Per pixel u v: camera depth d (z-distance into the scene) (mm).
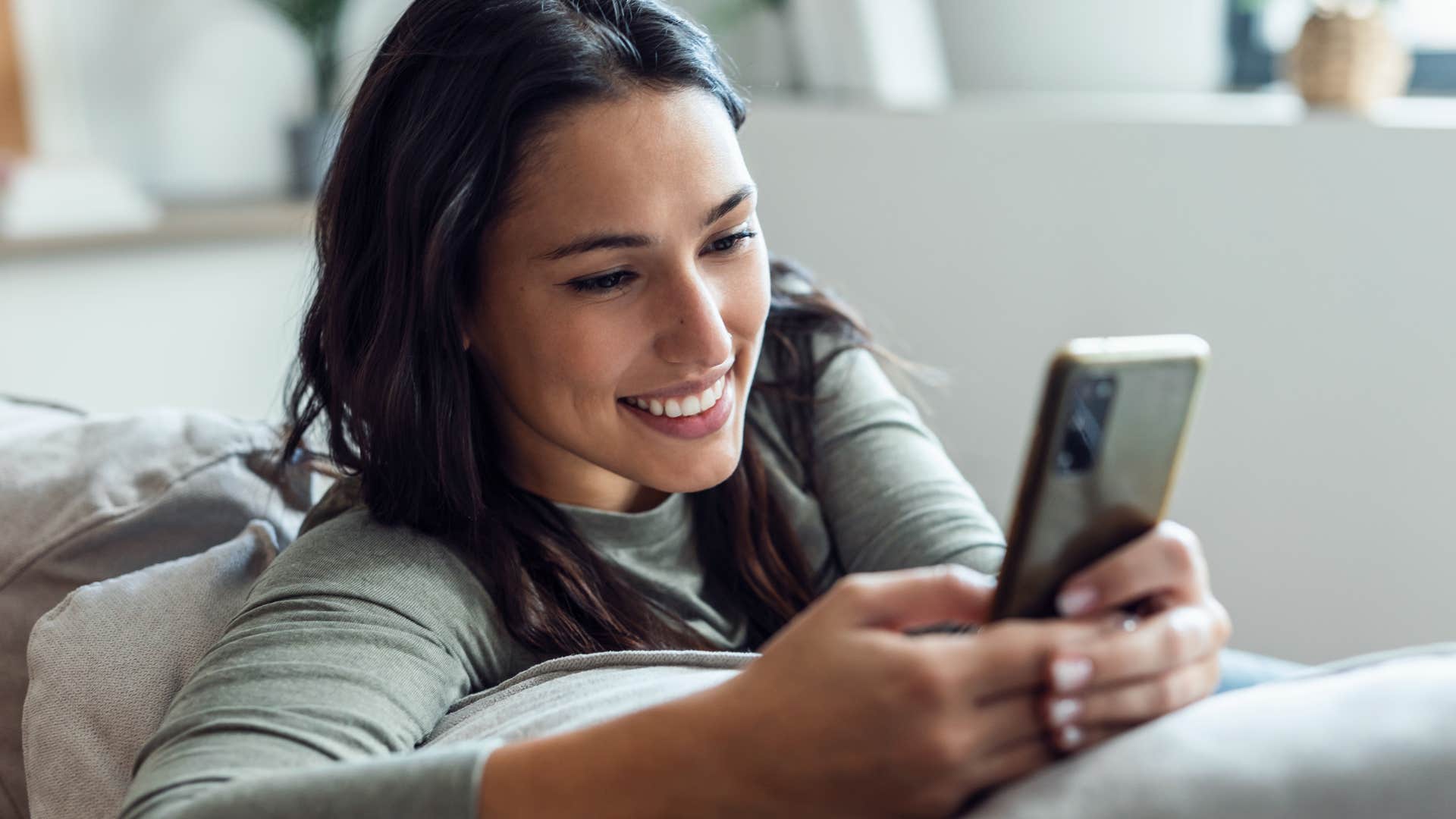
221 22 2840
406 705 760
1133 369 514
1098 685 505
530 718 698
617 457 889
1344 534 1976
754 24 3031
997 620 531
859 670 478
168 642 888
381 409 879
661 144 821
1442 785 497
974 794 513
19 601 978
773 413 1122
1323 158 1913
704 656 776
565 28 827
